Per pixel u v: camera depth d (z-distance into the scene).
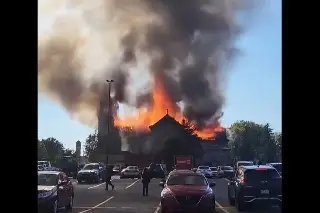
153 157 95.06
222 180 48.56
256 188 16.70
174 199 14.81
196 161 96.12
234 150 101.25
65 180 17.08
